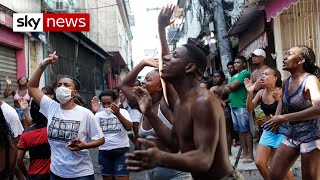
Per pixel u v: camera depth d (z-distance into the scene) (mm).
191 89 2387
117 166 5543
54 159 4355
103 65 29734
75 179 4289
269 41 9422
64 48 16562
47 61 4582
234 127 7438
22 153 4637
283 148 4176
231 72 8422
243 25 10633
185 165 2057
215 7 11562
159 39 3100
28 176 4629
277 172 4215
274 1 7238
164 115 3537
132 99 3818
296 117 3738
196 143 2223
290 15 8344
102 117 5633
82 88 20344
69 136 4301
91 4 29562
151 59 3879
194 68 2381
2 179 3766
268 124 3830
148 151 1936
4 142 3729
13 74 12109
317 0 7105
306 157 4008
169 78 2434
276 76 5207
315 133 3980
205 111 2236
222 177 2396
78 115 4383
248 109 5523
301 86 3979
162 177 3578
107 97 5660
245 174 6562
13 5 11781
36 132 4602
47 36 13867
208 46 15617
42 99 4559
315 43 7305
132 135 6434
